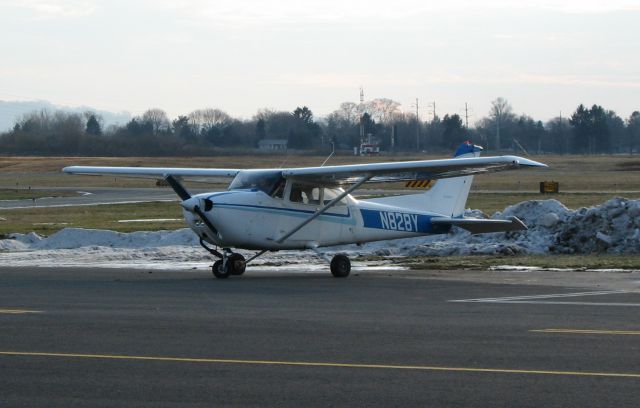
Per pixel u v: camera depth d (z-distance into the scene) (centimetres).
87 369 1191
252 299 1930
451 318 1634
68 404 1016
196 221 2369
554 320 1605
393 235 2686
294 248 2484
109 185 9812
